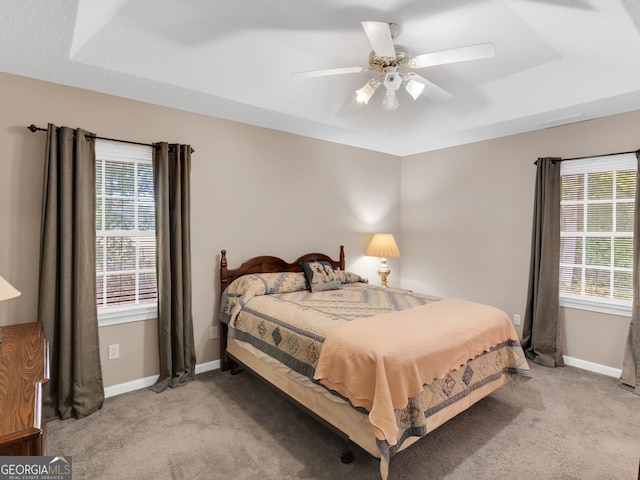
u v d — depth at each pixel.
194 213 3.32
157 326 3.12
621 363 3.28
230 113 3.36
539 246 3.68
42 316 2.49
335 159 4.47
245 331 2.97
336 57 2.96
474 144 4.41
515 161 4.02
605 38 2.28
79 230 2.61
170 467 2.03
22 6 1.83
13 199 2.51
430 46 2.69
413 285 5.17
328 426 2.16
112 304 2.96
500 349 2.65
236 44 2.65
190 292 3.19
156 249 3.08
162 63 2.57
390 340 2.01
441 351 2.10
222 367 3.43
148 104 3.07
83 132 2.65
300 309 2.70
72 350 2.58
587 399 2.84
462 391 2.26
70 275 2.58
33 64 2.38
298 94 3.27
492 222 4.24
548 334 3.59
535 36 2.55
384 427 1.72
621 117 3.27
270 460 2.10
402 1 2.20
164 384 3.03
